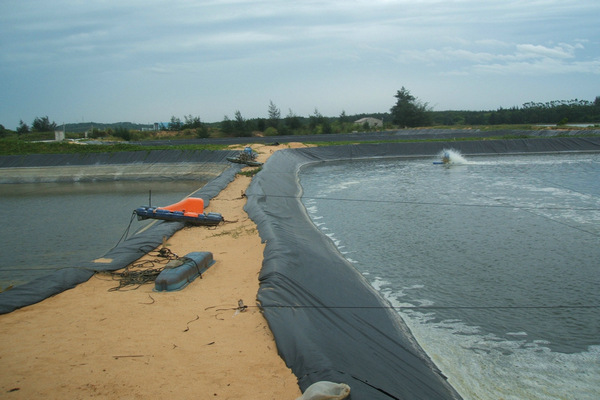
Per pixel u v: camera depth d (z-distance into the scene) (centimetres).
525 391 796
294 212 2261
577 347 949
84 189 3738
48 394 667
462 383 818
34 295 1054
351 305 1102
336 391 633
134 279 1195
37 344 834
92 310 1001
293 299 1053
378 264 1500
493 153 5141
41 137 7950
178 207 1870
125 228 2172
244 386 703
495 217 2094
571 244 1652
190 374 736
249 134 8650
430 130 7556
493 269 1420
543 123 9438
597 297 1195
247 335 884
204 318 963
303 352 787
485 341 977
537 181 3089
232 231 1762
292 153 4797
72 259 1672
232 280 1209
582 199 2444
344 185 3219
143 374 731
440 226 1966
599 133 5819
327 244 1717
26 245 1878
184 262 1233
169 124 9500
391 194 2784
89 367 750
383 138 7006
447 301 1188
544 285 1282
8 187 4019
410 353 903
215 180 3119
